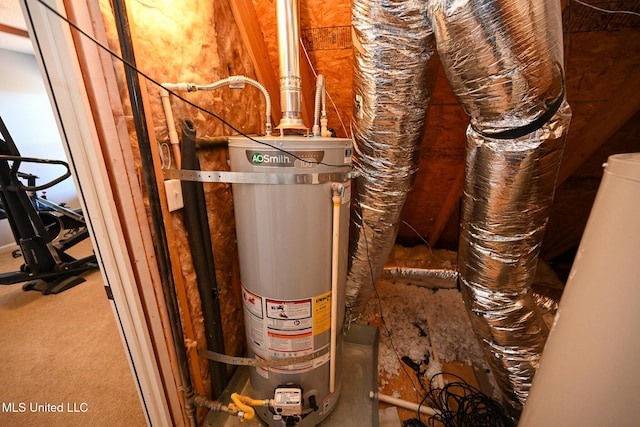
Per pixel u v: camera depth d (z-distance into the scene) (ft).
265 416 3.53
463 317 6.20
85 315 6.27
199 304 3.46
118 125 2.23
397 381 4.72
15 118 11.23
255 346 3.39
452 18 2.30
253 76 4.39
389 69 3.08
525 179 2.78
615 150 5.42
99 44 1.85
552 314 5.60
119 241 2.35
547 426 1.87
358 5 2.91
